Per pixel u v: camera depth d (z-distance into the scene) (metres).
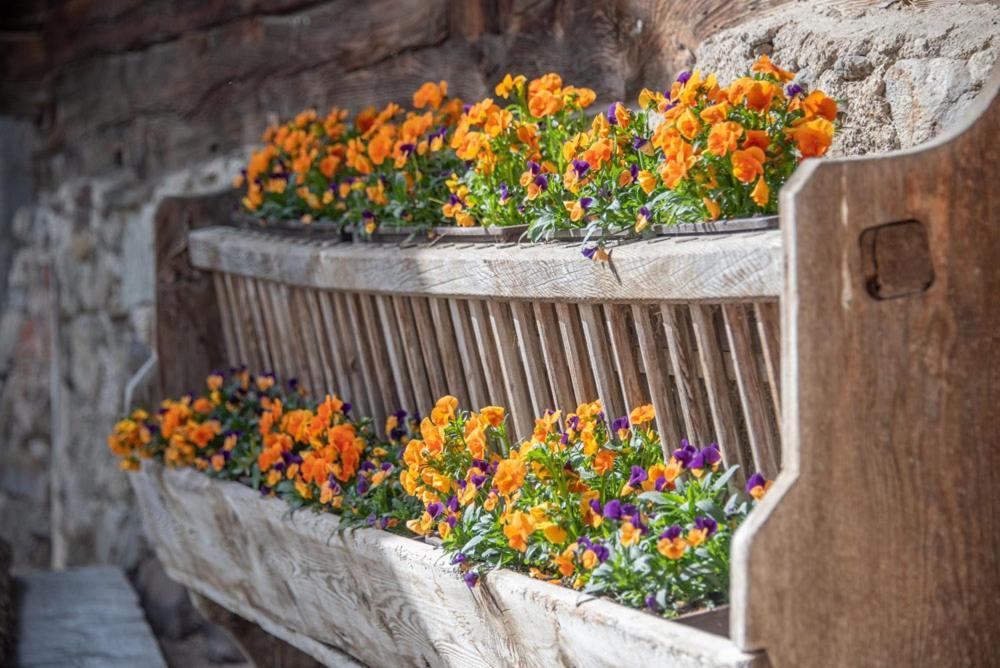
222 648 4.46
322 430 2.70
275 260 3.07
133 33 5.35
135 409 3.50
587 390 2.28
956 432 1.76
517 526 1.94
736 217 1.96
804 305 1.63
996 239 1.78
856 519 1.68
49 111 6.34
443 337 2.60
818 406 1.65
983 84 2.04
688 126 1.94
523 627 1.94
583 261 2.10
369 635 2.51
